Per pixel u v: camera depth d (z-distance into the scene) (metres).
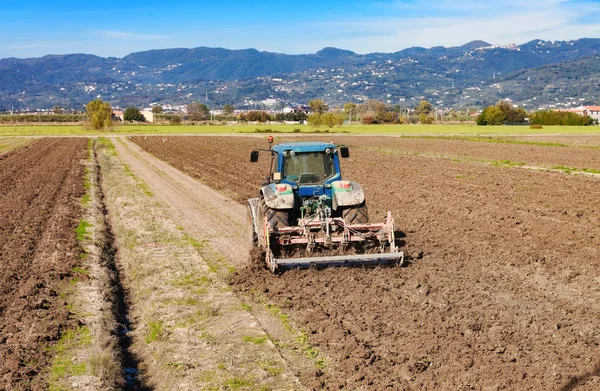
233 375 7.16
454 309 8.98
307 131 93.56
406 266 11.43
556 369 6.90
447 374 6.88
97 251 13.89
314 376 7.04
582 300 9.38
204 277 11.41
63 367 7.65
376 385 6.72
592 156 38.22
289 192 11.62
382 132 88.50
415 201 19.80
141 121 166.38
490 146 49.81
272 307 9.54
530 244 13.23
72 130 102.12
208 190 24.36
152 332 8.94
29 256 13.36
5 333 8.72
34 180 28.41
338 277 10.75
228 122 153.38
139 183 27.11
